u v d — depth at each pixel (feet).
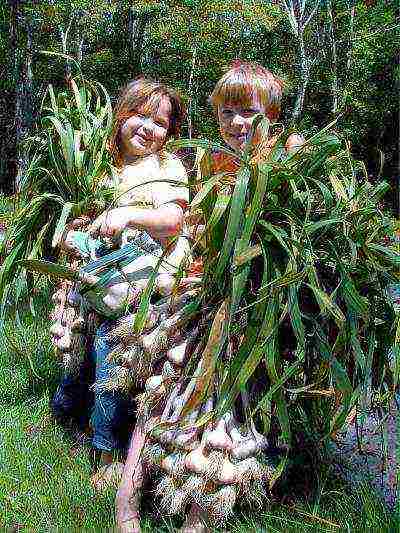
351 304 6.80
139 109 8.89
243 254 6.28
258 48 63.82
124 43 65.16
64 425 10.07
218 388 6.86
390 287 7.41
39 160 9.99
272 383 6.82
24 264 7.89
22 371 11.73
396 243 7.59
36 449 9.24
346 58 59.06
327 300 6.37
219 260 6.31
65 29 62.85
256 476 6.87
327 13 62.85
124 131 9.01
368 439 9.48
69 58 10.52
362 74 52.85
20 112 61.67
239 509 7.68
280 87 8.68
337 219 6.61
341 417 6.93
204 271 6.80
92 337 9.34
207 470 6.68
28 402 10.82
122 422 8.55
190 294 7.38
